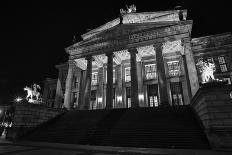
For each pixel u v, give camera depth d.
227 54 30.30
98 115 23.91
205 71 20.48
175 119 18.72
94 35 34.12
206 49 31.23
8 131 22.33
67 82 33.62
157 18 33.12
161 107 22.80
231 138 13.38
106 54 32.28
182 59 32.06
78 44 35.47
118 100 34.19
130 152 11.80
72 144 16.53
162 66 27.16
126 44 31.06
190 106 21.75
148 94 33.03
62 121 24.12
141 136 16.27
